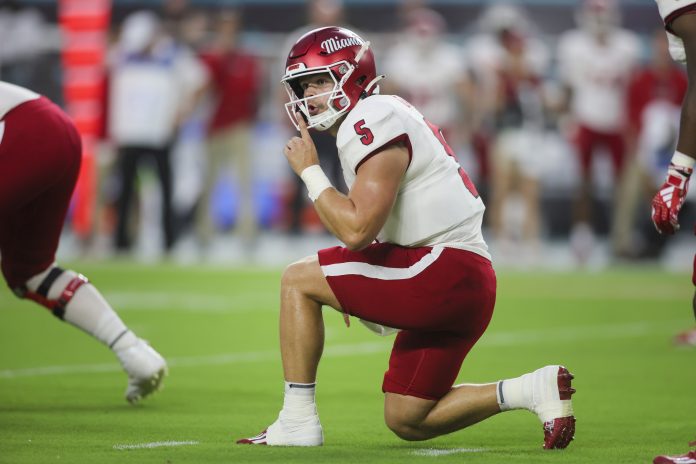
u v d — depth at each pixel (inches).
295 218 2261.3
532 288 1475.1
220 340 992.2
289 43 1985.7
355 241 514.6
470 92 1737.2
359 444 557.9
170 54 1676.9
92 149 1785.2
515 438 581.6
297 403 545.3
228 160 1775.3
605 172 2261.3
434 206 534.9
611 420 636.1
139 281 1487.5
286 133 1905.8
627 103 1728.6
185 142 2171.5
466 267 537.6
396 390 551.8
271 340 996.6
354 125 523.8
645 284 1531.7
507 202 1758.1
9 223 659.4
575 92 1726.1
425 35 1722.4
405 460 507.8
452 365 549.3
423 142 535.8
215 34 2068.2
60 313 669.9
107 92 1716.3
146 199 2385.6
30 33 2114.9
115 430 587.2
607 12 1702.8
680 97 1745.8
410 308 533.0
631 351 940.6
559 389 537.6
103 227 1953.7
